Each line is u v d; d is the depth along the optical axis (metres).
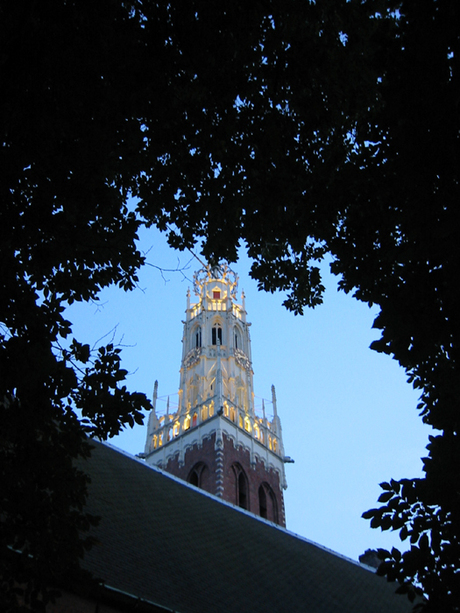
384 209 10.64
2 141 10.04
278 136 11.91
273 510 59.47
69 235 10.91
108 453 27.64
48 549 9.61
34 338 10.25
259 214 13.02
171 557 21.80
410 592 8.34
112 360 11.11
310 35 11.67
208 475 55.88
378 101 12.19
